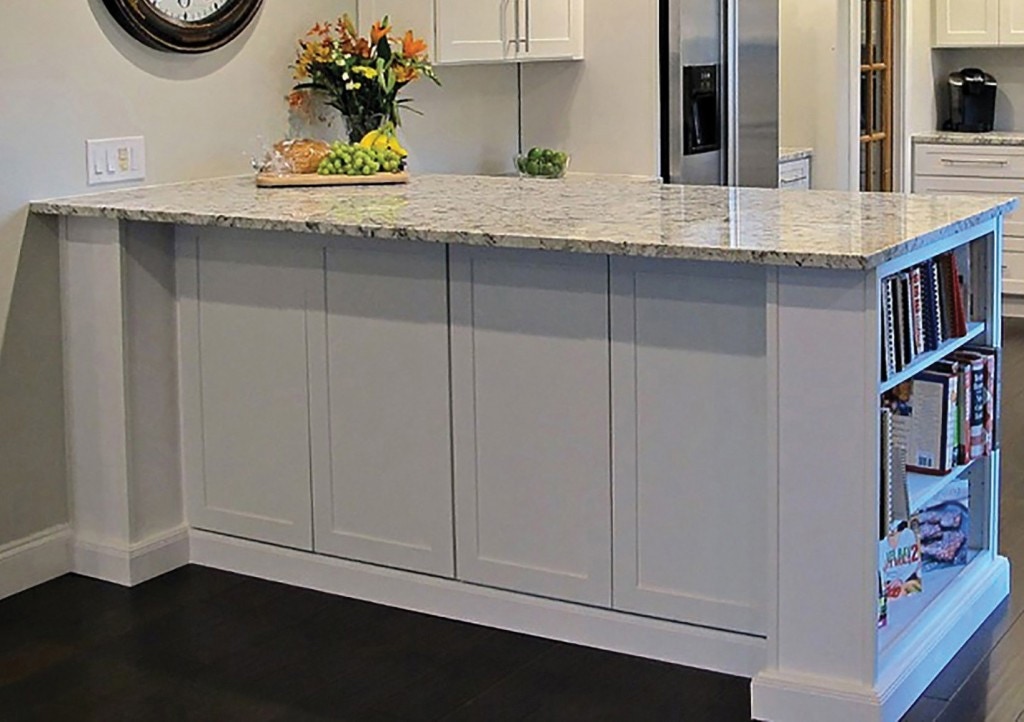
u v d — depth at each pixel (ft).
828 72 21.79
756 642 10.12
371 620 11.47
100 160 12.59
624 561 10.59
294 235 11.71
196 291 12.38
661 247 9.36
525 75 17.63
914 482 10.77
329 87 14.38
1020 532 13.28
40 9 11.94
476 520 11.22
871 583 9.24
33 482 12.34
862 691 9.31
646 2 16.58
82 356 12.34
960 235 10.60
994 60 24.26
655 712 9.74
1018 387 18.35
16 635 11.27
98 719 9.81
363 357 11.55
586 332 10.43
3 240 11.84
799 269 9.10
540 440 10.80
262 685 10.32
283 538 12.30
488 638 11.05
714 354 9.94
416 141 16.26
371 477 11.70
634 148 16.96
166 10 12.91
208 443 12.59
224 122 13.79
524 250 10.56
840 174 22.00
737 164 18.37
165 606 11.84
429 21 15.03
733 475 10.02
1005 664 10.41
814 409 9.23
